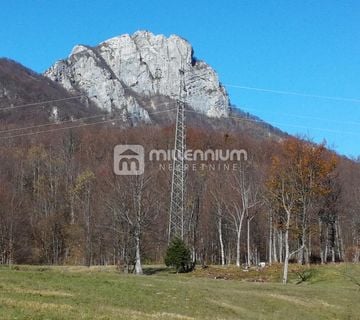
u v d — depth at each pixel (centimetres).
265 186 7494
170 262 6319
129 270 6231
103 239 8356
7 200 8631
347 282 5578
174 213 6644
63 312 2420
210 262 9631
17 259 8669
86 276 3988
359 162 9900
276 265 6894
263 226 9450
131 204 6319
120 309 2891
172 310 3189
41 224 9250
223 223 9281
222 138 8844
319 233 7844
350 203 9088
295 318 3572
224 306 3519
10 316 2178
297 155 6800
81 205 9281
